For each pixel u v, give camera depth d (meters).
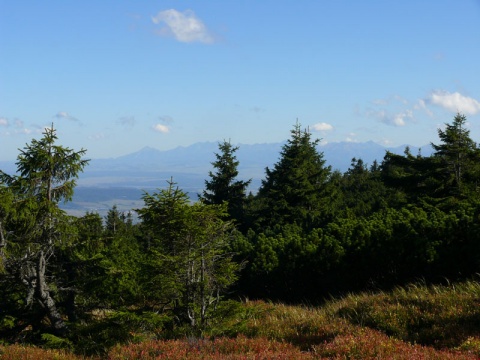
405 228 14.86
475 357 7.23
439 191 33.47
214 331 11.34
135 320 12.49
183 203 12.40
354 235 15.88
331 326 10.38
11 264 15.34
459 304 10.45
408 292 12.18
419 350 7.91
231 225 13.23
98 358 10.34
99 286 15.41
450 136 34.25
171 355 8.52
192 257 12.02
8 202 14.88
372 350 7.93
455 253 13.43
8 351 11.11
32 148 15.67
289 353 8.08
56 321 15.49
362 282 14.98
